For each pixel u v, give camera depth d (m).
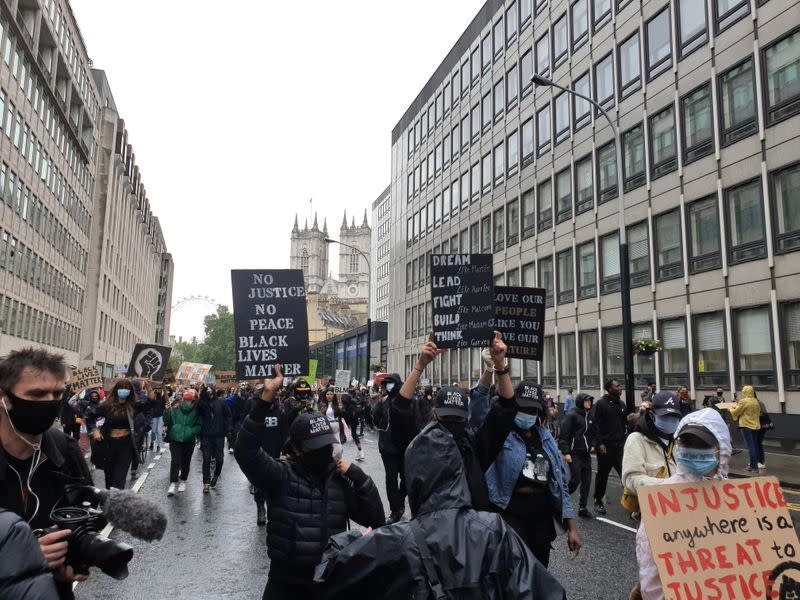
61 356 2.52
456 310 5.80
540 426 4.82
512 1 34.72
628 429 10.09
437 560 2.50
